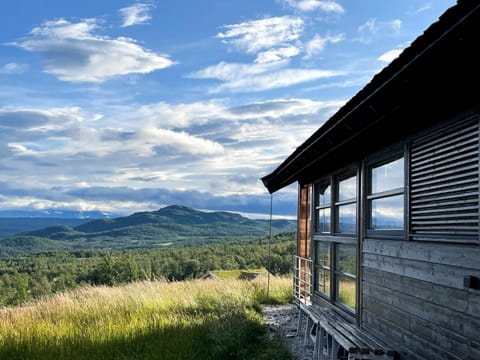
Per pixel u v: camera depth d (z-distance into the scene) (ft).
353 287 22.45
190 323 30.45
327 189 28.22
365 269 20.06
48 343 25.14
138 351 23.50
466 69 10.73
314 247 30.55
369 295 19.42
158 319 31.73
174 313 35.19
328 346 23.34
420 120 15.25
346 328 20.18
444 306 13.33
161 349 23.29
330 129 17.95
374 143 19.44
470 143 12.60
